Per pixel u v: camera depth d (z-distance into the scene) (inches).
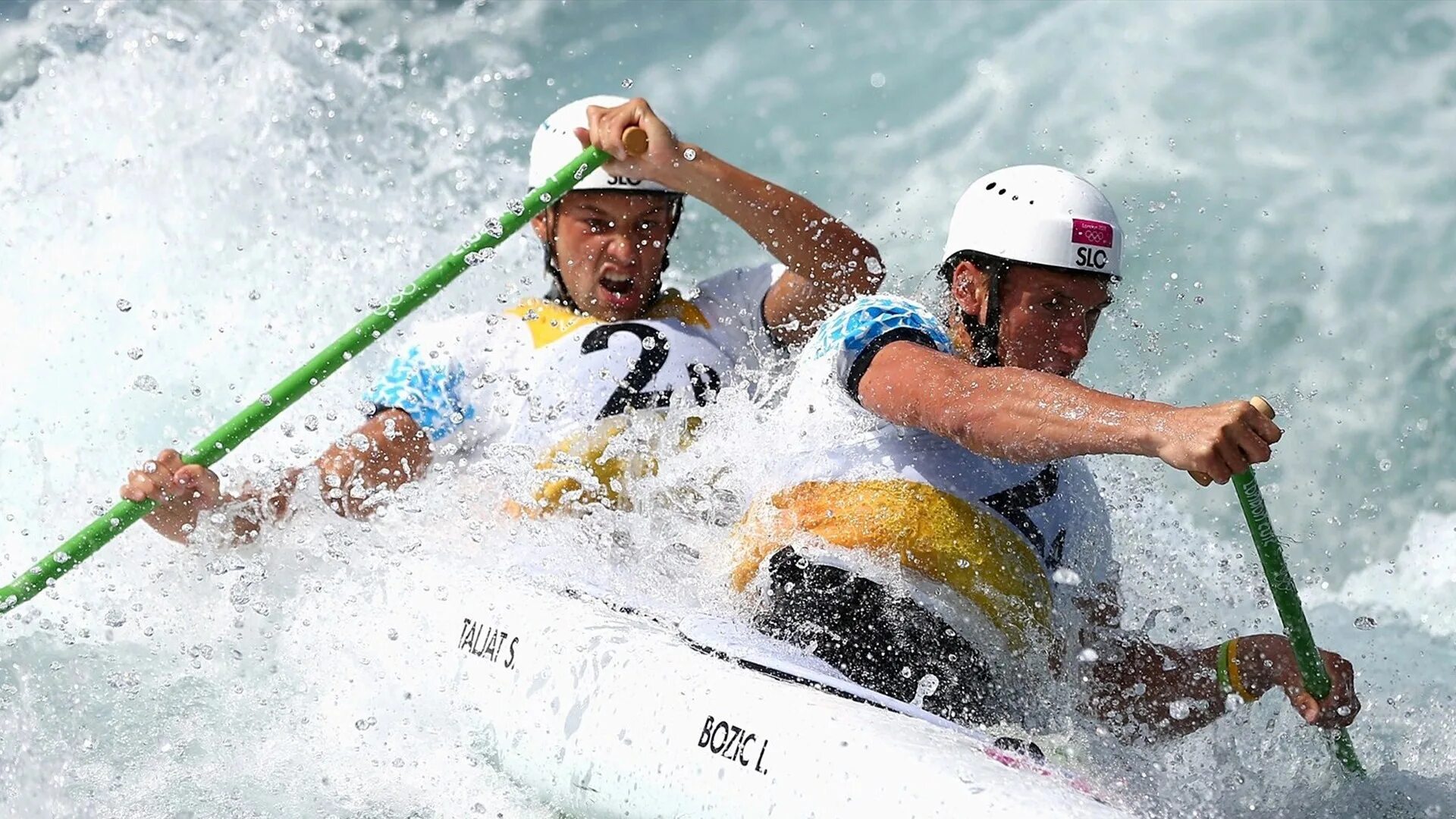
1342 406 840.3
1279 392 847.1
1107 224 431.5
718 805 392.5
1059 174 434.6
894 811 361.4
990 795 355.9
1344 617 679.1
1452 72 999.0
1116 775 410.3
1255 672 447.2
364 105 1039.0
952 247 442.6
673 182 526.0
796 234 534.9
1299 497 799.1
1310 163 962.7
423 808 458.3
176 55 995.3
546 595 481.1
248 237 879.1
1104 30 1084.5
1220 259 913.5
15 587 525.3
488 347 553.6
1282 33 1047.6
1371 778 471.8
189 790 468.1
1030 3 1129.4
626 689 427.5
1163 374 858.1
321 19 1087.6
